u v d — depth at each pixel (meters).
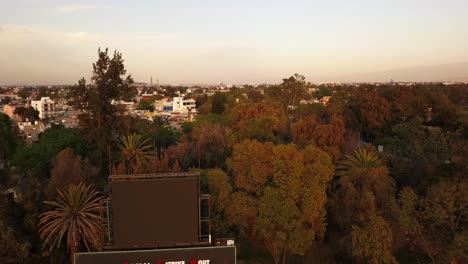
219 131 52.91
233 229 33.50
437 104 68.88
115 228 27.84
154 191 28.08
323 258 34.75
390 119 64.44
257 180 33.19
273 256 33.25
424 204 29.00
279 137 56.53
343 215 33.72
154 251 27.03
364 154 38.03
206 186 33.84
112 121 49.00
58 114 137.75
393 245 32.28
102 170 46.69
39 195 33.34
